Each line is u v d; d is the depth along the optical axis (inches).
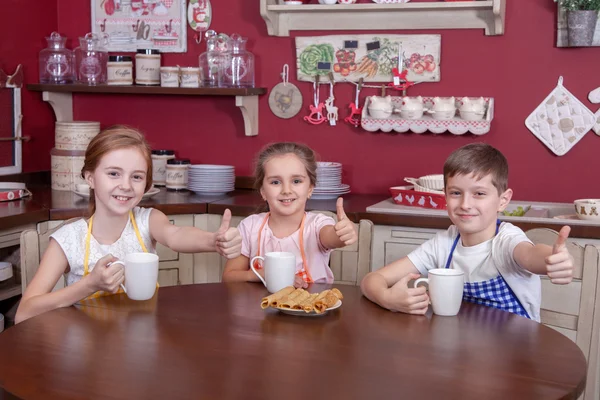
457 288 64.9
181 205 115.3
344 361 53.0
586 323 73.8
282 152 84.1
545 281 77.9
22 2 133.5
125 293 71.7
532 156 121.7
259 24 133.3
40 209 107.2
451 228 78.7
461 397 46.9
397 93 127.9
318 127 132.3
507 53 121.0
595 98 116.9
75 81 138.7
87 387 47.6
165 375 49.8
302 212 85.8
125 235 79.8
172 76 131.7
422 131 122.0
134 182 76.0
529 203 119.8
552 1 117.6
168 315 64.2
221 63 129.7
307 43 129.9
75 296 66.4
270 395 46.5
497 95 122.2
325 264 84.9
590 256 73.2
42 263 75.0
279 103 133.6
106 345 55.9
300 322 62.7
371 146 129.6
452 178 72.5
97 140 75.8
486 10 119.9
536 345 57.4
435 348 56.2
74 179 127.0
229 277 80.8
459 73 123.8
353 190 131.7
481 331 60.9
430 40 123.5
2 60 129.8
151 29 138.9
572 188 120.2
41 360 52.6
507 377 50.5
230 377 49.6
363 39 127.0
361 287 72.4
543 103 119.8
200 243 75.8
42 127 140.4
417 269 76.7
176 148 140.9
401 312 66.3
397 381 49.3
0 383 48.2
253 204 114.9
